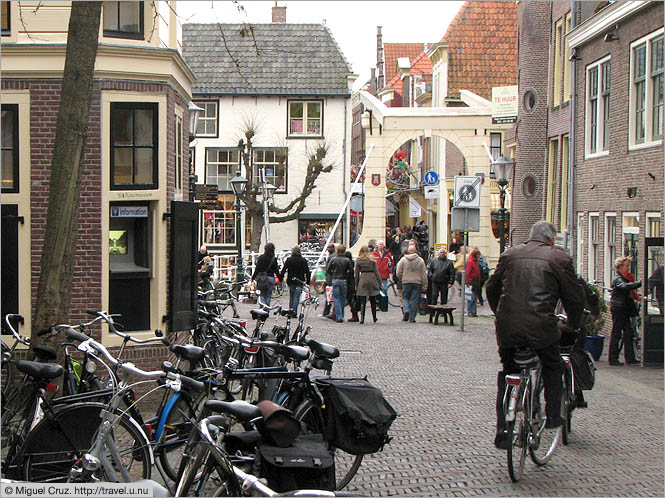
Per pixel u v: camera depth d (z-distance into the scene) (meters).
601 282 19.14
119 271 11.17
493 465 7.86
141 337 11.23
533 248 7.75
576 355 9.16
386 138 35.41
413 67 63.47
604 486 7.21
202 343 11.98
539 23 28.02
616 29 18.23
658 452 8.46
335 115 42.19
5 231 10.73
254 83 42.19
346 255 22.58
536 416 7.78
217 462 4.59
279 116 42.09
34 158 10.77
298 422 4.86
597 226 19.67
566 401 8.67
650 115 16.70
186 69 12.96
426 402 10.97
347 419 6.42
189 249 11.79
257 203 38.38
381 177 35.41
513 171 29.50
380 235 35.50
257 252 38.38
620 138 18.12
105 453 5.53
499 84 47.19
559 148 23.75
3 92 10.72
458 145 35.34
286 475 4.71
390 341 17.64
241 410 4.75
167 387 6.22
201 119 42.12
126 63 10.98
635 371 14.41
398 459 8.06
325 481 4.81
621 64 18.09
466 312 24.16
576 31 20.48
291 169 42.19
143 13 11.22
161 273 11.37
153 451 6.25
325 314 22.80
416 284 21.80
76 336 7.18
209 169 42.22
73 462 6.05
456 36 47.12
